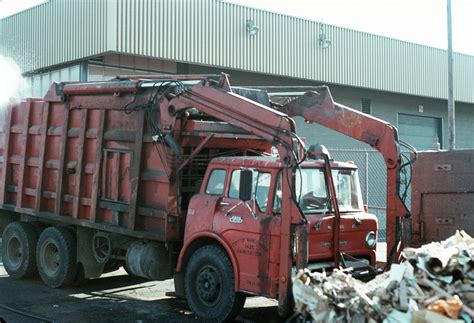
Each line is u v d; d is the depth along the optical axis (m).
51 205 11.26
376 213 22.34
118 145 9.93
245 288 7.67
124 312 9.12
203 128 8.95
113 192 9.99
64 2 21.14
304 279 6.33
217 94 8.49
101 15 19.45
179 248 9.28
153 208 9.31
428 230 8.91
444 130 32.84
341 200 8.45
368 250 8.52
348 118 8.85
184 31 20.80
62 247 10.67
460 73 31.73
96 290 10.77
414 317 5.52
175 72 21.91
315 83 26.05
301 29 24.44
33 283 11.41
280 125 7.64
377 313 5.77
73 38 20.64
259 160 7.98
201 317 8.12
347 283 6.24
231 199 8.10
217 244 8.29
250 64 22.66
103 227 10.05
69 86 10.68
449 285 5.82
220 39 21.81
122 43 19.30
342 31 26.08
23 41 23.12
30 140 11.73
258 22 22.94
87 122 10.49
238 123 8.13
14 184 12.19
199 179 9.27
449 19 18.22
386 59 27.91
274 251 7.41
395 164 8.26
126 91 9.70
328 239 8.01
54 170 11.17
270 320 8.65
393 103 30.11
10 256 11.81
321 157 8.44
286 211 7.35
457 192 8.66
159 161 9.23
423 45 29.61
